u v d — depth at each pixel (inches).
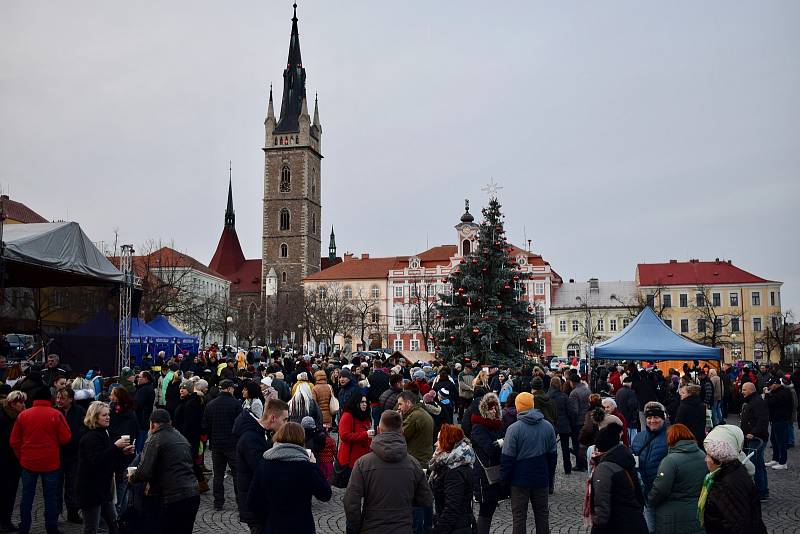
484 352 1621.6
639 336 1190.9
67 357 1163.9
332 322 4384.8
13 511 568.7
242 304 6053.2
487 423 450.0
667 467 343.0
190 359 1141.1
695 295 4613.7
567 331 4810.5
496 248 1691.7
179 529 387.2
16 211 2687.0
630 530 327.6
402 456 319.6
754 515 296.2
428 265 5260.8
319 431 607.2
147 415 747.4
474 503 618.5
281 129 5733.3
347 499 313.7
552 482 641.6
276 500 308.7
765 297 4530.0
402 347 5162.4
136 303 1208.8
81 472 423.8
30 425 470.6
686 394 589.0
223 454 577.3
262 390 599.8
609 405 562.6
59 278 1104.2
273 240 5684.1
